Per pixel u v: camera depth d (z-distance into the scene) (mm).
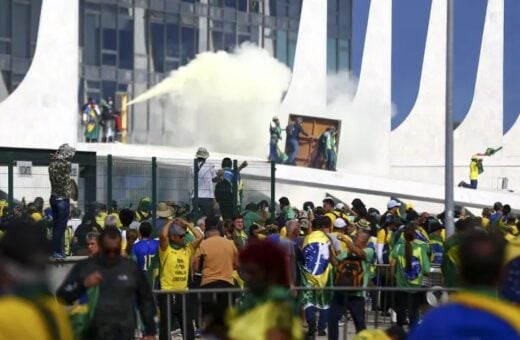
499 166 100750
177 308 25250
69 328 9539
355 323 26328
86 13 78750
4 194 33750
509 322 8945
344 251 27469
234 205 38781
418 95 100562
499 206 39969
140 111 81062
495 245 9469
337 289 22219
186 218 35969
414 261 28234
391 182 77188
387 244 33188
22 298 9219
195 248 26203
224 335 12508
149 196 36938
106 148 68812
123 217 29172
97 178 35812
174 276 25422
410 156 100188
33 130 73438
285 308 11031
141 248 26531
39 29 74188
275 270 11219
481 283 9422
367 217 36125
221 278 25875
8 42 72938
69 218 34281
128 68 80875
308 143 79000
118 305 16188
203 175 38219
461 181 91188
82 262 16297
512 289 13406
